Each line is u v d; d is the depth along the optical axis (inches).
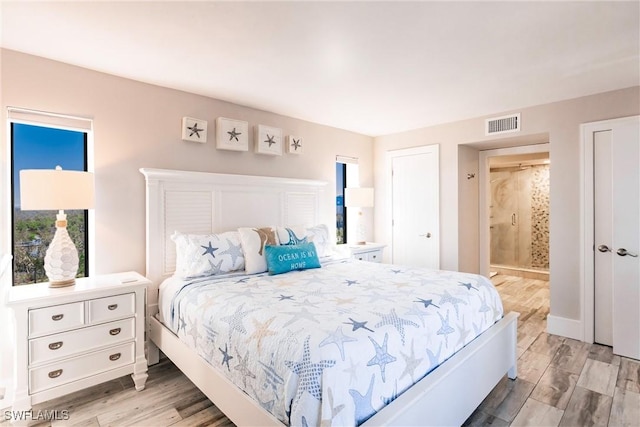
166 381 93.3
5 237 85.0
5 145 84.9
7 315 81.7
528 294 189.3
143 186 107.3
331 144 167.9
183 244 102.1
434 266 165.3
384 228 186.7
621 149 112.0
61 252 84.2
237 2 66.0
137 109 106.5
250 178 128.4
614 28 76.1
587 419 75.3
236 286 87.9
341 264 121.4
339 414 47.8
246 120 133.8
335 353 50.8
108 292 84.0
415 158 172.9
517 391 87.4
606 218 118.3
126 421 75.2
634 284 108.3
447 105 134.0
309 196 153.3
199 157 120.2
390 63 94.9
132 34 78.5
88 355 81.4
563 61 93.8
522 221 244.2
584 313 122.0
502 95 121.8
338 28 76.0
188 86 112.1
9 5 66.3
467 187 166.2
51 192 78.0
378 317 62.9
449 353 69.7
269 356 56.6
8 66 85.1
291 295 79.0
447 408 63.2
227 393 65.0
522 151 163.2
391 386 55.7
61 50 86.2
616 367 101.1
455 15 70.7
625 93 113.8
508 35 79.4
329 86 113.3
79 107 95.7
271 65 96.3
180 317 86.0
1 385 80.9
